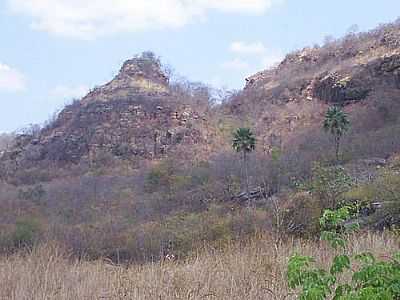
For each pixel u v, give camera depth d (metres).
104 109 95.31
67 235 24.72
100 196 50.69
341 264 4.48
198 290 8.12
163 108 94.19
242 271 9.02
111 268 10.54
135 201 45.38
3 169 84.56
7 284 9.26
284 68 108.06
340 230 4.98
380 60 81.06
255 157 54.28
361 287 4.20
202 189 45.19
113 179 64.62
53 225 28.89
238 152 55.06
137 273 9.59
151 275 9.16
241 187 42.44
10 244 22.62
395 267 4.18
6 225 27.31
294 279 4.46
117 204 44.69
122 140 88.75
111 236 24.33
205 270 9.21
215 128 92.31
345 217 4.88
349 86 82.31
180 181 50.00
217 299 8.00
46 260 10.63
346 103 81.94
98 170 79.50
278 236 12.13
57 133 93.12
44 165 85.94
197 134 88.81
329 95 86.56
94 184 60.44
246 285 8.30
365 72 82.06
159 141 88.44
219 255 10.76
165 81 105.69
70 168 83.56
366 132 61.84
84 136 90.06
